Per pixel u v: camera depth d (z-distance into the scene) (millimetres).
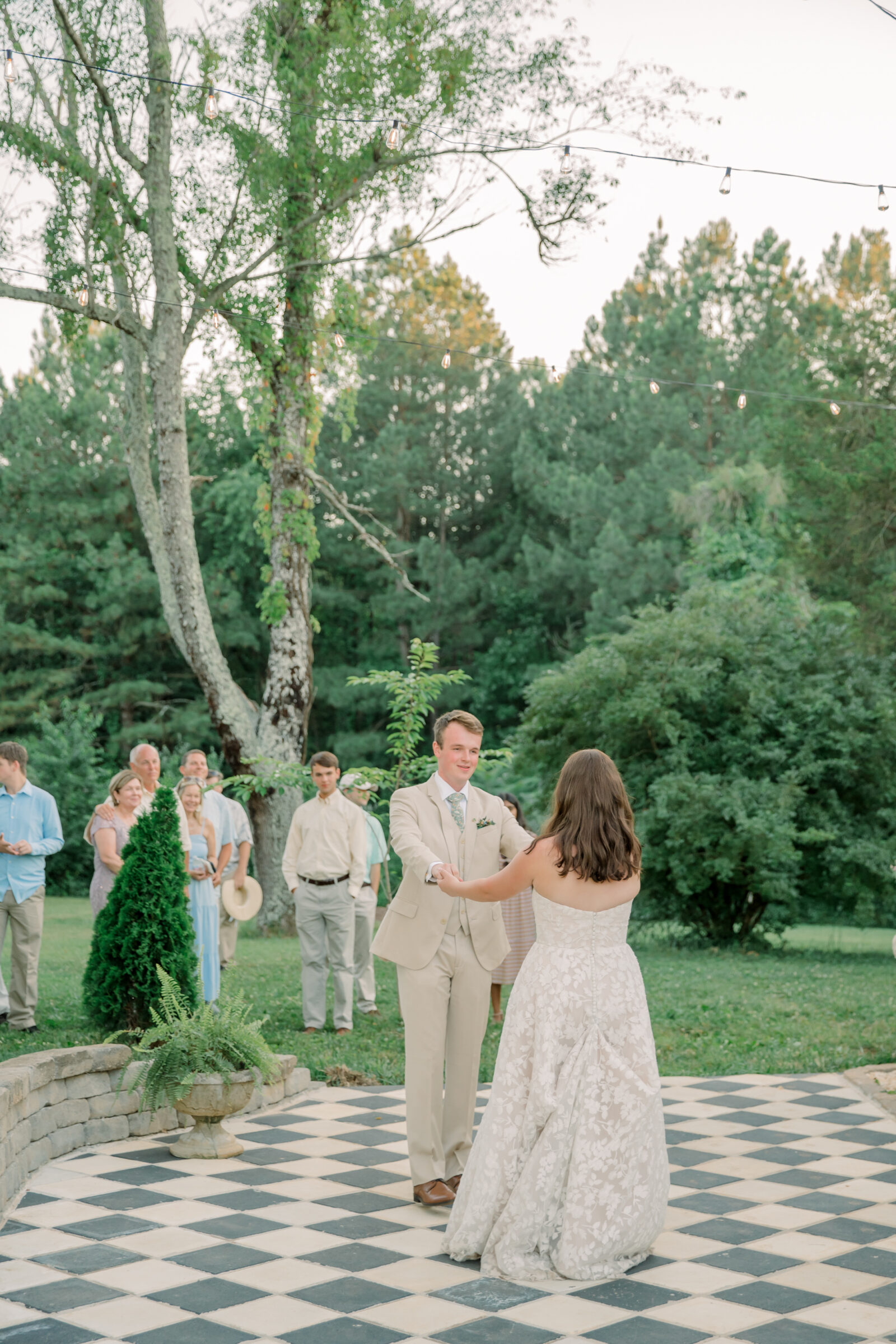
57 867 27375
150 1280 4137
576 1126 4297
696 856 16938
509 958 9039
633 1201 4277
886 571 23812
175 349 16547
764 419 28781
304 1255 4402
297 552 18625
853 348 24312
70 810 27516
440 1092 5141
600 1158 4262
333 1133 6207
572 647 34688
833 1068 7844
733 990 11586
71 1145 5828
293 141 15562
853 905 18125
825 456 24266
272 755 18312
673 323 37844
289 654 18578
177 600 17703
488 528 38688
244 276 16359
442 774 5328
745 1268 4289
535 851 4504
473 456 37875
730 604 19203
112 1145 5992
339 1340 3633
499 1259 4211
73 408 35625
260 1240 4562
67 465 35750
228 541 35625
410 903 5160
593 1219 4215
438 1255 4426
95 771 28172
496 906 5301
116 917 7355
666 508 34406
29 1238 4559
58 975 11672
